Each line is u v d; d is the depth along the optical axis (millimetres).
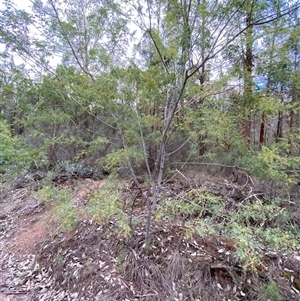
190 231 2646
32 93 2896
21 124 3164
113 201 2789
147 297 2570
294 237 2719
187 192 3279
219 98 2635
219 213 2748
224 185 3561
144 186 3576
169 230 3311
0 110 3109
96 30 2951
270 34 2229
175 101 2646
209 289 2580
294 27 2121
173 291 2596
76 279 3037
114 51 3006
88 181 4656
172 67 2475
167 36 2504
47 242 3965
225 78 2512
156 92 2686
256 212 2770
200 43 2088
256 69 2326
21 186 6051
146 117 3139
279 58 2271
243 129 2760
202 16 2064
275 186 3168
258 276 2631
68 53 3041
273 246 2580
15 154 2834
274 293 2389
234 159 2777
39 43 2854
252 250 2418
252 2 1877
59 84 2840
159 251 3055
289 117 3131
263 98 2273
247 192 3258
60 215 3018
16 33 2734
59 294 2949
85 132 3713
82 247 3498
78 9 2965
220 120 2502
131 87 2865
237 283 2592
